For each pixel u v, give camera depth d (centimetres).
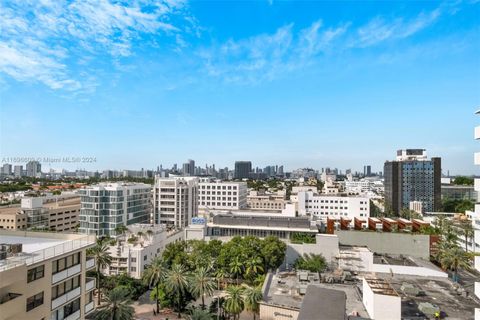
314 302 4384
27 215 13275
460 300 6134
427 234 10338
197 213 18288
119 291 5391
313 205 17838
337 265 8850
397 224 11588
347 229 11762
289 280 7294
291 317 5506
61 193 19488
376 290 5225
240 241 9388
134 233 10256
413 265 8569
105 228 14112
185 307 7244
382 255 9912
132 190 15325
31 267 3534
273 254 8562
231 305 6006
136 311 7231
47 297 3800
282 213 13888
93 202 14088
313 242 10088
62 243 4575
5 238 4809
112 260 8694
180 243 9869
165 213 16800
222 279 8319
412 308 5697
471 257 8906
